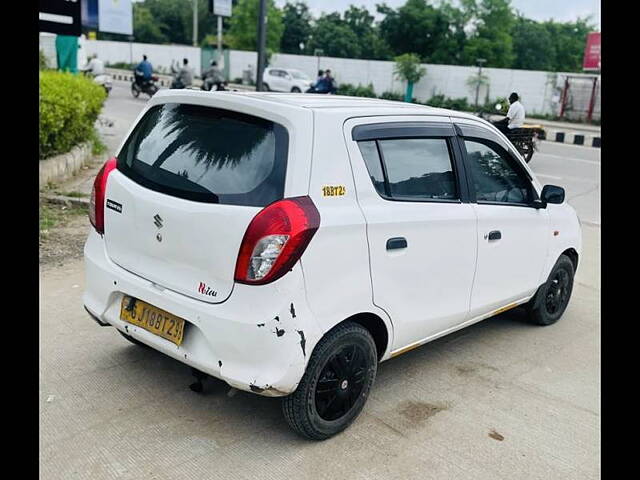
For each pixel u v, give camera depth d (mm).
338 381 2910
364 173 2916
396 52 38125
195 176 2807
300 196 2631
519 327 4672
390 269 3018
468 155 3637
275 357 2584
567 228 4613
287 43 49344
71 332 3922
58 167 7863
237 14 38219
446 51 35781
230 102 2844
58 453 2742
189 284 2756
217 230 2629
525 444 3080
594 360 4105
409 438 3053
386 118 3109
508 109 12266
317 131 2717
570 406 3475
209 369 2695
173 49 41094
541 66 44750
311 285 2652
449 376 3754
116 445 2830
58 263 5156
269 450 2867
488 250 3711
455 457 2928
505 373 3848
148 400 3211
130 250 3027
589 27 48000
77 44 14891
